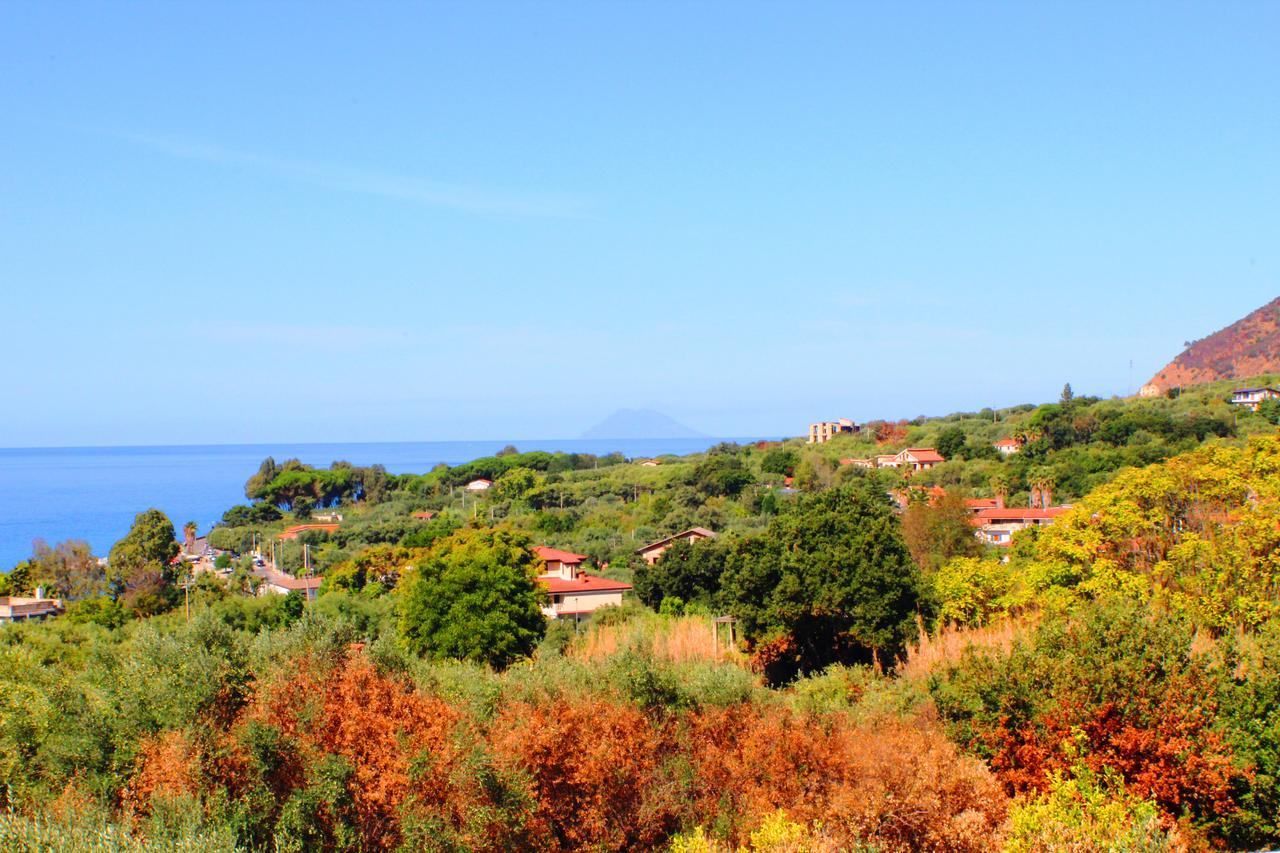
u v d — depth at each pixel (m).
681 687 20.05
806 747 17.88
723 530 79.81
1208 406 105.25
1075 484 82.00
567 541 85.19
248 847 13.55
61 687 16.97
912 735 17.97
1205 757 16.16
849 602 34.62
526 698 19.28
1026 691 18.42
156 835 12.79
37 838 12.50
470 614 36.47
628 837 16.91
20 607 65.38
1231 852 16.41
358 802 14.41
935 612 35.91
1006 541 70.75
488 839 14.73
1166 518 33.88
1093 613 18.92
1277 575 28.52
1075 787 15.24
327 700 16.50
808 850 14.62
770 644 35.12
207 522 165.38
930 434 138.25
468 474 158.12
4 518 177.50
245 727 14.49
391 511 125.81
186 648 16.42
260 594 72.06
